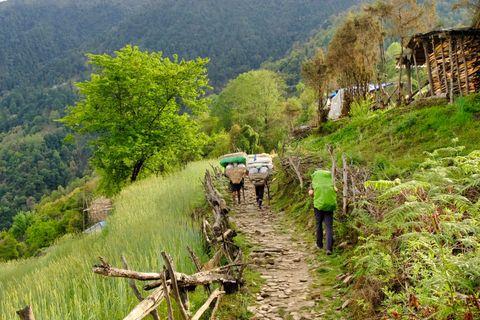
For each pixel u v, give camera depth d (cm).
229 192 1595
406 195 495
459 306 375
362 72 2672
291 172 1432
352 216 838
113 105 2467
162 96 2606
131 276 443
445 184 529
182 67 2562
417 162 1020
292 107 5103
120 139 2394
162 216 1155
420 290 403
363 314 521
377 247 574
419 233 429
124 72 2370
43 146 17438
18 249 5394
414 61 1905
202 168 2278
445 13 9138
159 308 563
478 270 358
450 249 438
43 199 12588
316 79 2820
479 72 1548
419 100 1698
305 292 652
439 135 1186
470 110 1215
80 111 2489
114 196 2342
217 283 645
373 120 1791
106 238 1140
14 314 609
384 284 531
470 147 1003
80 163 16800
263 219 1195
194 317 475
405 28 2370
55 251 1522
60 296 630
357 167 994
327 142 1995
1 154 17362
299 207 1178
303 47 17362
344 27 2675
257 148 4528
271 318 569
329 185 812
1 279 1371
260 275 746
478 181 476
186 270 698
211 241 740
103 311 582
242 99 6756
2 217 12181
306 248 884
